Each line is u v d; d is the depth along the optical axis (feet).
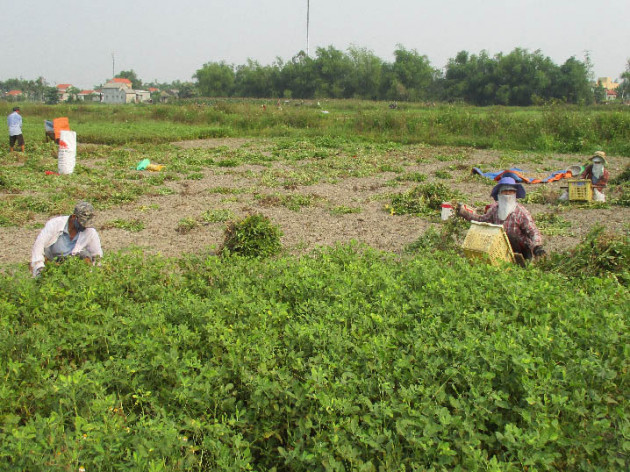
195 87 417.90
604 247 24.85
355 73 330.75
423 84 332.19
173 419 11.37
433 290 17.43
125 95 483.51
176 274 22.15
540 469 10.30
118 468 9.88
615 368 13.02
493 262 23.26
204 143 94.17
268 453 11.58
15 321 16.40
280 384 12.30
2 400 12.01
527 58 290.56
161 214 41.81
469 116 99.81
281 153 79.15
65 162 57.77
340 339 13.67
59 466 9.59
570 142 84.89
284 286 19.30
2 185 49.49
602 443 10.97
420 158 73.36
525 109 188.44
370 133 100.58
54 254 23.21
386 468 10.12
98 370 12.44
